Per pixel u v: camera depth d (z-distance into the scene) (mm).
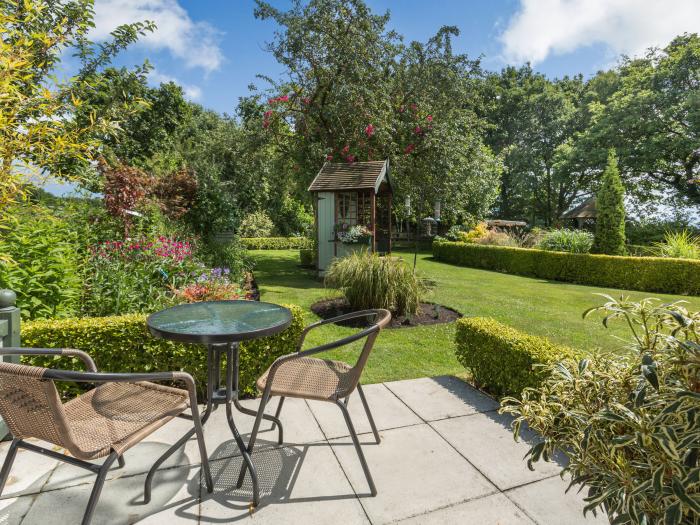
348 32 9883
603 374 1391
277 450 2127
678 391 1075
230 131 12977
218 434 2287
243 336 1734
